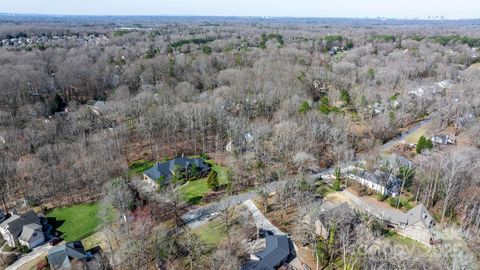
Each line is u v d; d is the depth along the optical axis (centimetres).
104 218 7425
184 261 6175
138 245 6262
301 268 5928
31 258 6531
